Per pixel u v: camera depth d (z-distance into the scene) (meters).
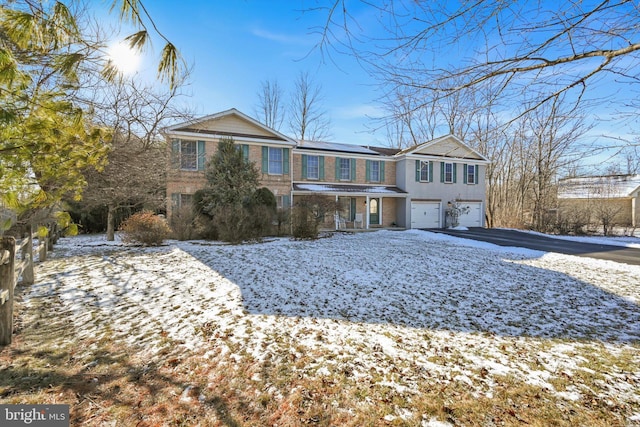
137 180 8.78
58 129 2.27
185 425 2.22
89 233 17.48
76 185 3.30
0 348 3.30
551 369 3.05
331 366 3.04
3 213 3.04
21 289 5.39
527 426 2.24
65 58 2.04
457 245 12.19
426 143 20.28
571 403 2.52
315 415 2.36
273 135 17.12
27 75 1.88
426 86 3.21
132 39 1.91
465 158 21.48
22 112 2.06
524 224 20.39
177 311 4.47
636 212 23.19
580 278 6.92
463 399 2.56
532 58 2.82
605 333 3.97
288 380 2.80
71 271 6.74
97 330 3.81
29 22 1.75
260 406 2.45
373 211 20.66
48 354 3.20
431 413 2.38
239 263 7.77
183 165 13.25
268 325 4.02
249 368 2.99
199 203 12.66
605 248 12.01
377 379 2.83
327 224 19.00
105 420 2.24
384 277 6.67
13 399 2.45
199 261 7.97
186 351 3.31
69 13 1.90
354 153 19.83
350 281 6.29
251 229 12.14
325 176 19.25
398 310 4.69
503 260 8.97
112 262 7.75
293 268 7.32
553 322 4.32
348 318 4.32
